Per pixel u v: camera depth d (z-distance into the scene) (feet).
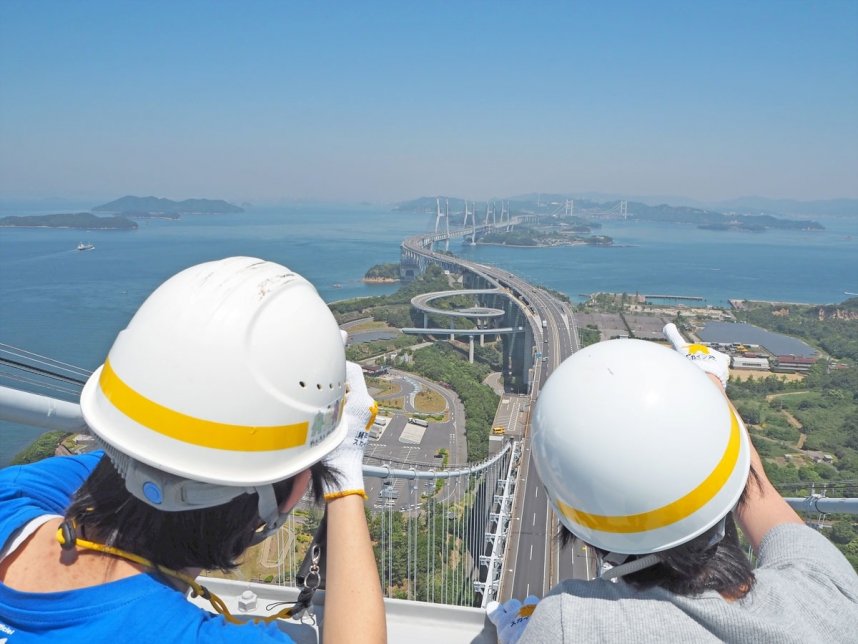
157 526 1.84
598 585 2.24
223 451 1.80
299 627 2.80
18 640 1.66
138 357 1.85
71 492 2.28
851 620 2.14
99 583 1.77
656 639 2.00
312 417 1.97
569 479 2.28
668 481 2.11
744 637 1.98
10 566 1.82
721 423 2.25
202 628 1.70
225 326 1.85
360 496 2.25
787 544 2.43
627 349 2.40
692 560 2.14
